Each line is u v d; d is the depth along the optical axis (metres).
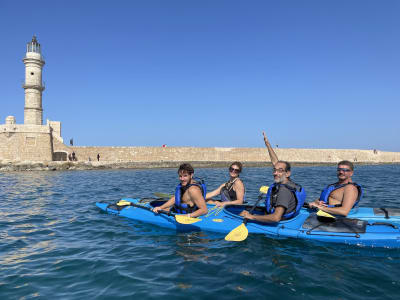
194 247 4.16
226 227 4.86
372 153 48.84
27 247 4.23
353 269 3.34
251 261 3.59
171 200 5.54
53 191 10.98
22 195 9.84
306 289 2.86
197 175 21.89
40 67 30.47
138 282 3.03
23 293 2.80
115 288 2.90
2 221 5.89
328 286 2.92
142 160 35.06
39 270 3.36
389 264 3.49
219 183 14.95
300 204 4.75
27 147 28.78
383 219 4.77
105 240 4.55
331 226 4.40
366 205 7.54
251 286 2.92
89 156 32.56
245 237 4.18
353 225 4.36
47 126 29.73
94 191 10.95
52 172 25.03
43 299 2.68
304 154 44.44
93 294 2.77
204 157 38.53
